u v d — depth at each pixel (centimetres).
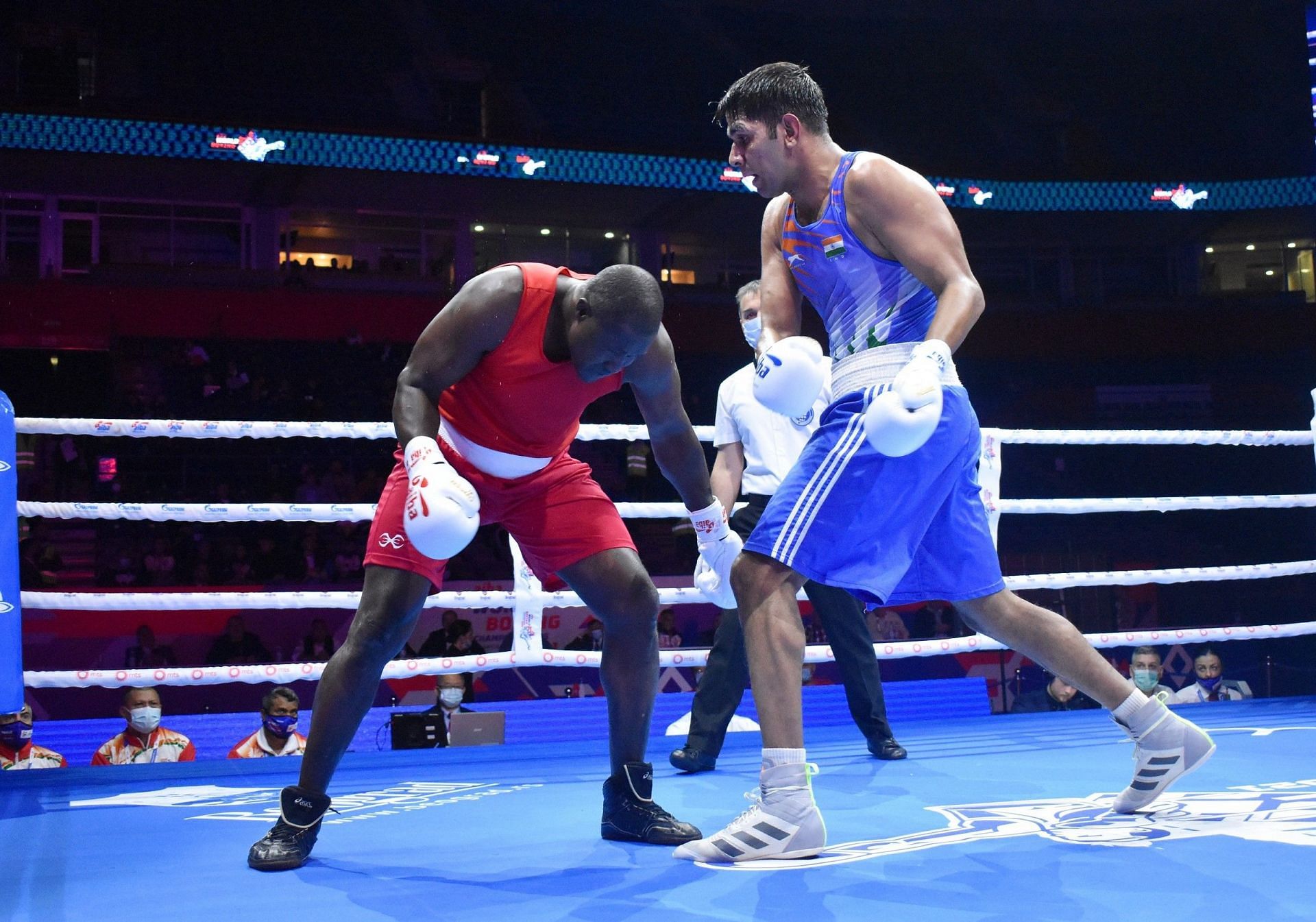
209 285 1706
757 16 2134
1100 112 2186
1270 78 2095
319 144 1688
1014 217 2011
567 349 193
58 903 167
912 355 183
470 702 589
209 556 1197
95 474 1354
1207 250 2177
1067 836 190
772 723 184
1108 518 1518
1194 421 1830
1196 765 204
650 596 207
